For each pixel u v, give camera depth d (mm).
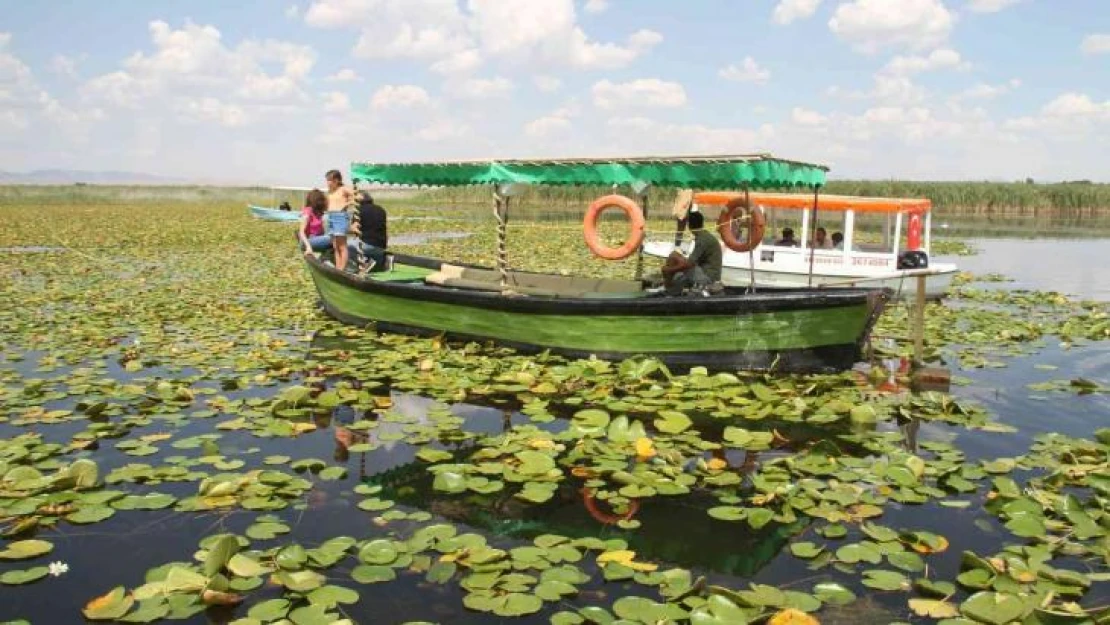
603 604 3787
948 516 4805
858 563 4195
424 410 6852
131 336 9695
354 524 4629
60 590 3871
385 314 10055
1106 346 9883
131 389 7156
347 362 8383
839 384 7977
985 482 5340
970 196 51688
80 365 8195
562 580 3902
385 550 4145
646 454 5734
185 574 3826
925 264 13211
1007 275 18406
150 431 6199
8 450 5484
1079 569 4152
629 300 8141
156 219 36312
